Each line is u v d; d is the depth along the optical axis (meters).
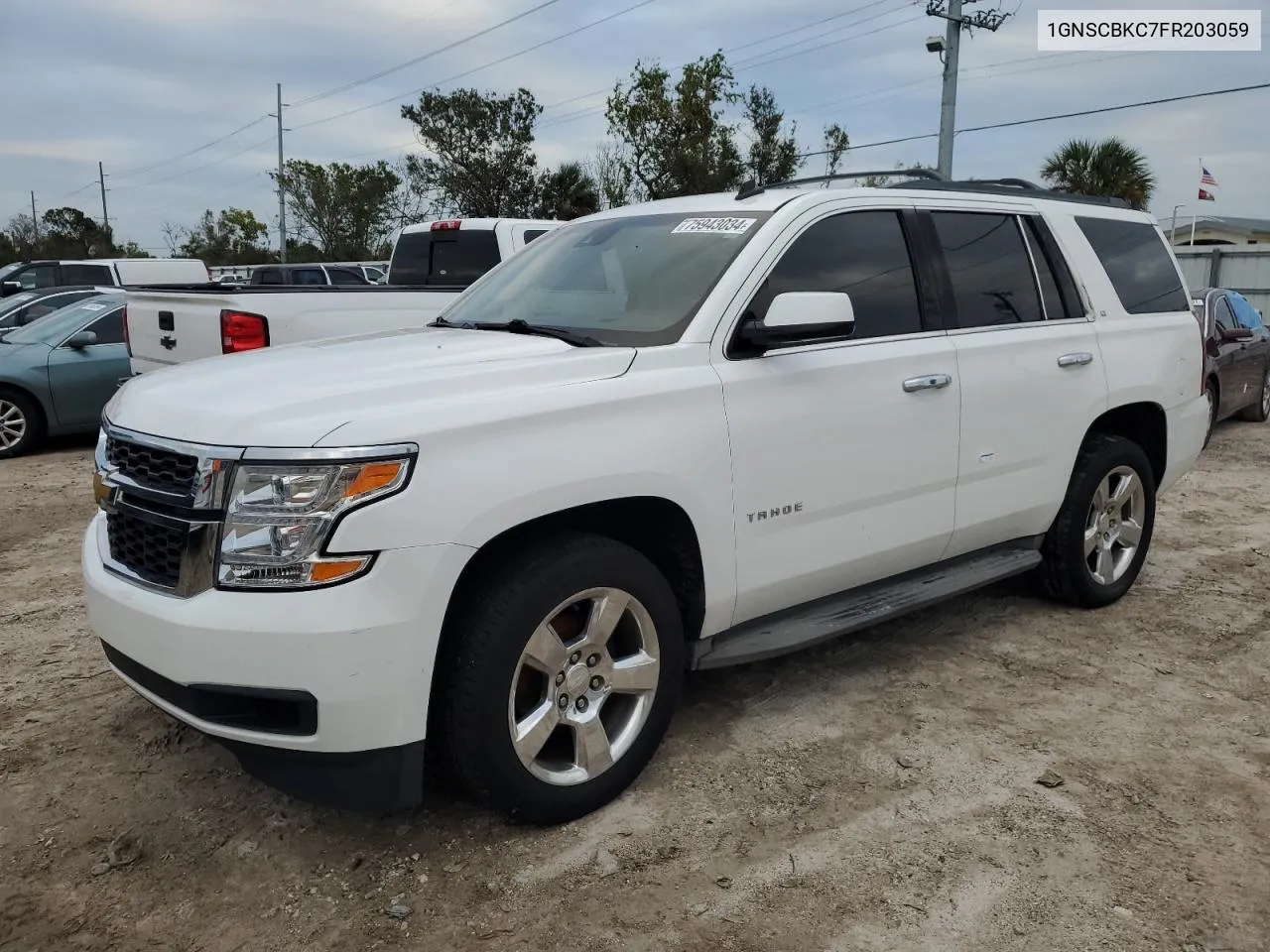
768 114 29.05
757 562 3.48
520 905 2.74
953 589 4.16
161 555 2.79
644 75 27.17
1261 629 4.89
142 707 3.97
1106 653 4.56
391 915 2.70
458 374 2.94
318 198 47.34
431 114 35.19
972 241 4.37
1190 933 2.62
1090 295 4.84
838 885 2.83
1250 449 10.34
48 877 2.88
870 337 3.85
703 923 2.66
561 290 3.93
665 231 3.93
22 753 3.60
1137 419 5.29
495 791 2.90
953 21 24.31
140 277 20.09
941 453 4.04
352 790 2.71
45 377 9.92
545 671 2.96
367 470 2.57
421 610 2.63
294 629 2.53
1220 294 11.62
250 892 2.81
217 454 2.62
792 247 3.66
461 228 10.19
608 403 3.03
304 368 3.11
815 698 4.05
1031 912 2.71
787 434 3.49
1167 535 6.75
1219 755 3.60
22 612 5.12
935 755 3.58
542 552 2.94
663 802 3.25
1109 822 3.15
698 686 4.16
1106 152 27.86
